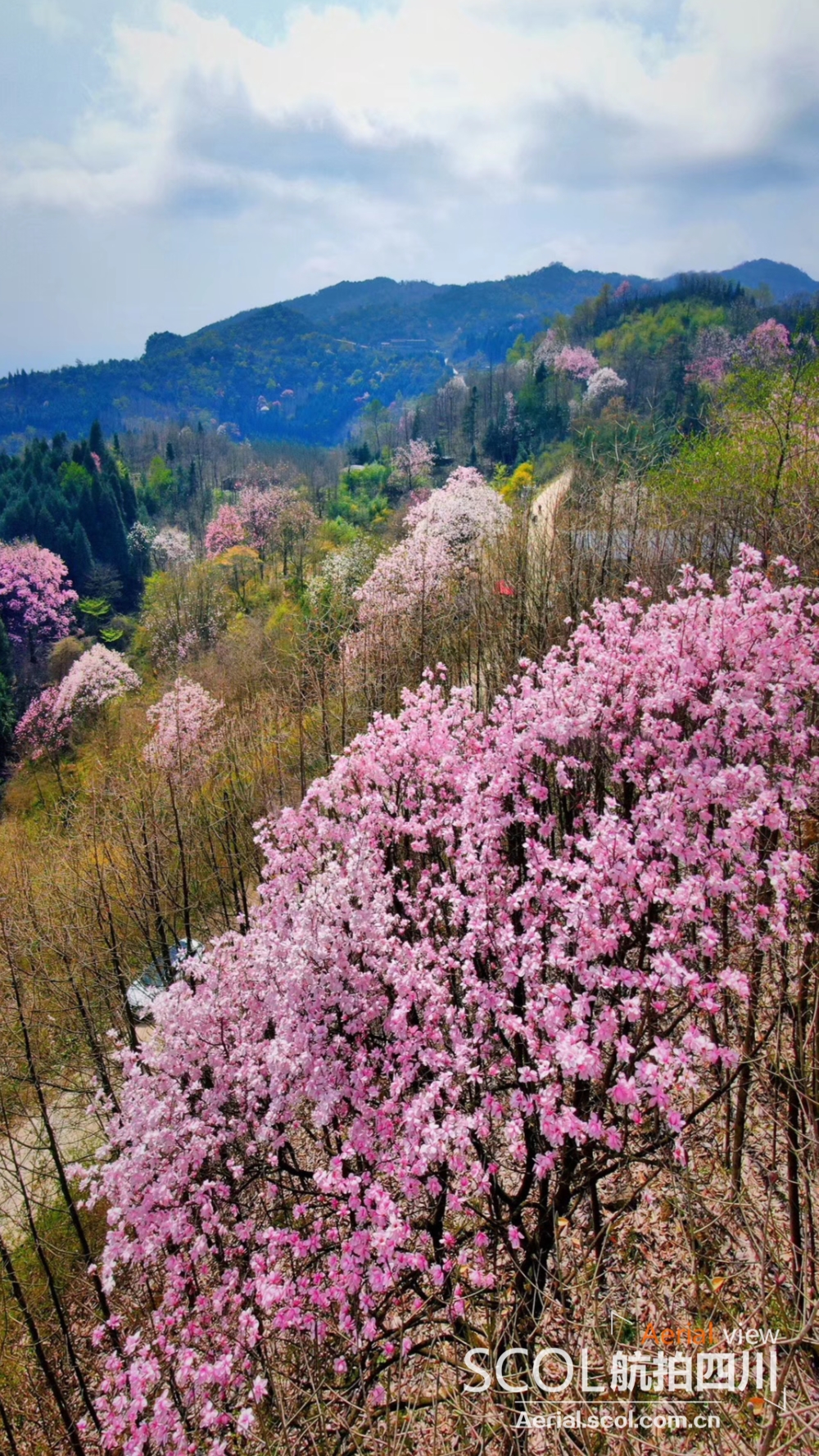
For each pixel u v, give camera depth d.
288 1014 8.01
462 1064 7.16
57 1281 12.34
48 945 13.77
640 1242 8.05
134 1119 8.42
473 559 25.89
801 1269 6.13
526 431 93.06
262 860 17.86
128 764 23.48
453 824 9.36
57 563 73.38
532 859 7.99
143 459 136.88
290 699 21.42
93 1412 9.31
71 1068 13.99
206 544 80.25
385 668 19.47
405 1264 7.15
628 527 18.61
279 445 172.62
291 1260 8.13
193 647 46.94
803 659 7.75
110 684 44.16
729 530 16.70
